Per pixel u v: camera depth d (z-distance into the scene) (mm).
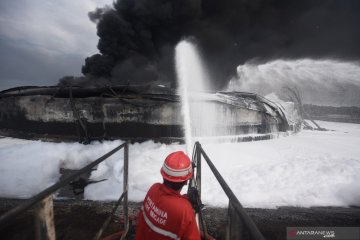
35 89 11492
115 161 8109
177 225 1738
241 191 6203
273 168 7512
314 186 6328
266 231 4492
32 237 4000
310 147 10508
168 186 1870
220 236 4324
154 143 10164
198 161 3475
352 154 9477
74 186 6645
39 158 8070
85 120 10539
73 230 4434
